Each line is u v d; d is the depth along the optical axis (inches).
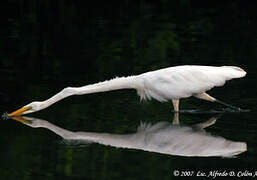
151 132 558.6
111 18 1250.6
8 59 895.7
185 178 441.4
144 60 874.8
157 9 1365.7
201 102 672.4
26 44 1002.1
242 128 565.3
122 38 1050.1
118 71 806.5
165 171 456.8
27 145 525.0
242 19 1209.4
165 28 1131.3
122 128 571.5
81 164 474.9
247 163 471.5
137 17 1263.5
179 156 493.0
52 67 843.4
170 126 576.7
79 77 778.8
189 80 603.8
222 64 831.7
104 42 1021.2
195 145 519.8
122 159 487.2
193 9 1355.8
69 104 669.9
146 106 655.8
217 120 596.1
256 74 775.1
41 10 1321.4
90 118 607.2
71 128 574.6
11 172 457.1
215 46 962.1
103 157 492.7
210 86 601.9
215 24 1166.3
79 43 1018.1
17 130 571.2
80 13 1306.6
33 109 621.0
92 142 534.3
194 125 578.9
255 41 991.6
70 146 522.9
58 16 1266.0
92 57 907.4
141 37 1053.2
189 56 892.0
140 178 441.4
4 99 671.8
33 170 462.3
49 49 970.1
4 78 774.5
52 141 536.4
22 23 1184.8
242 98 671.8
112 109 642.8
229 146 513.0
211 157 489.1
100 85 625.6
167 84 608.4
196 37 1043.3
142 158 490.0
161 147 519.2
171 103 671.1
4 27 1143.6
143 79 622.5
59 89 713.0
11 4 1370.6
